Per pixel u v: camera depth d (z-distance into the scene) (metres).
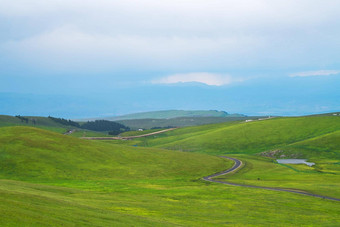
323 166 160.62
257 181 114.31
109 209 58.47
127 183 107.19
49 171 117.94
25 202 45.34
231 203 77.50
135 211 59.88
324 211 71.56
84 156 142.38
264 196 86.38
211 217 62.19
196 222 56.06
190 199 80.94
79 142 160.88
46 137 155.88
